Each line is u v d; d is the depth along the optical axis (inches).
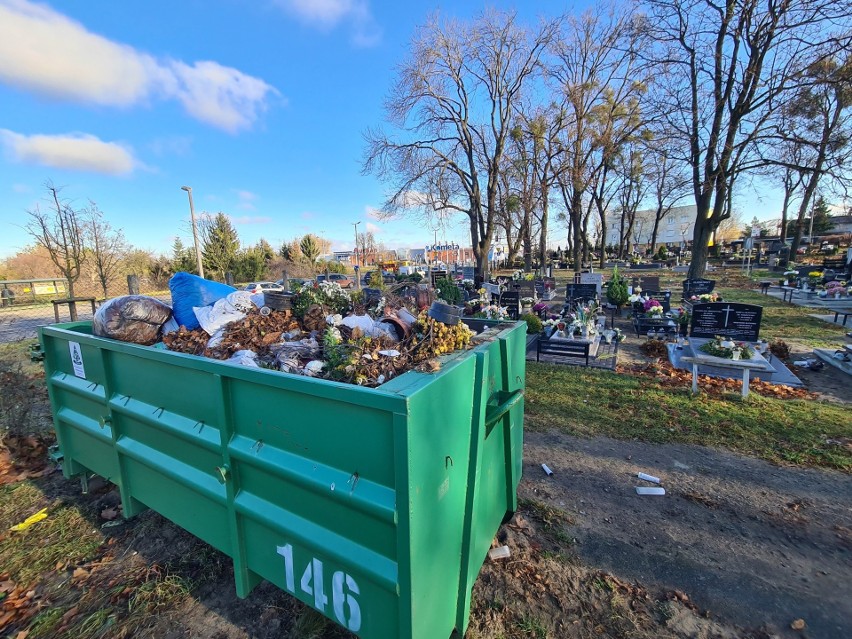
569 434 189.5
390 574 62.0
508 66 916.0
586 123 1019.3
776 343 335.0
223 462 81.0
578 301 555.2
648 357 337.4
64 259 903.7
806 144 585.3
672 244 2647.6
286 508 74.5
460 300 466.0
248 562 84.1
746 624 92.3
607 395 240.2
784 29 550.0
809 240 1774.1
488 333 105.9
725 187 644.7
